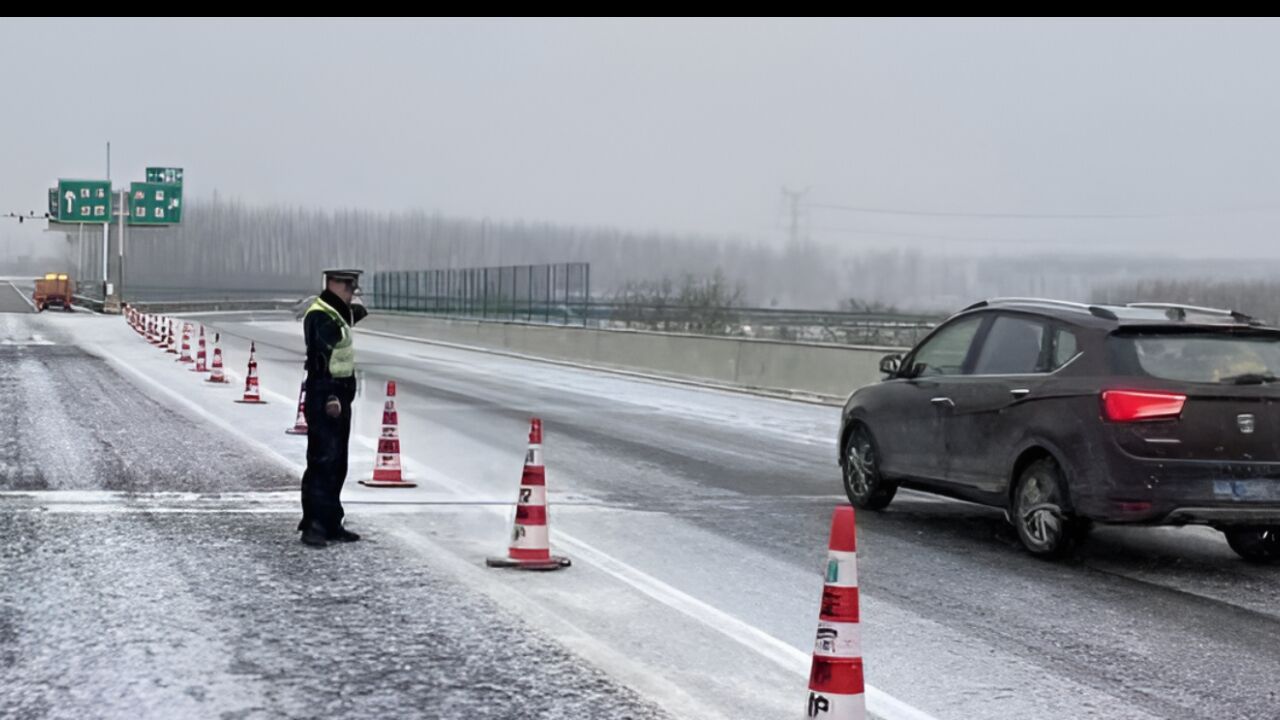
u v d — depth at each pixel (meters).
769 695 5.79
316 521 9.05
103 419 17.12
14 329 46.38
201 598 7.37
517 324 41.66
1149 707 5.80
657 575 8.38
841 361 24.53
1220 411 8.74
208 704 5.48
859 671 4.66
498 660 6.27
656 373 31.73
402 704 5.56
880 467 11.25
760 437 17.52
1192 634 7.19
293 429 15.98
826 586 4.73
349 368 9.20
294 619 6.95
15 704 5.42
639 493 12.07
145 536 9.17
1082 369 9.12
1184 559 9.50
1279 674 6.39
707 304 62.41
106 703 5.46
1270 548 9.41
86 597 7.31
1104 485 8.80
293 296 159.75
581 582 8.10
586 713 5.49
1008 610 7.68
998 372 9.98
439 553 8.88
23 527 9.38
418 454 14.57
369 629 6.79
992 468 9.79
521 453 14.87
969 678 6.20
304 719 5.33
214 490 11.37
